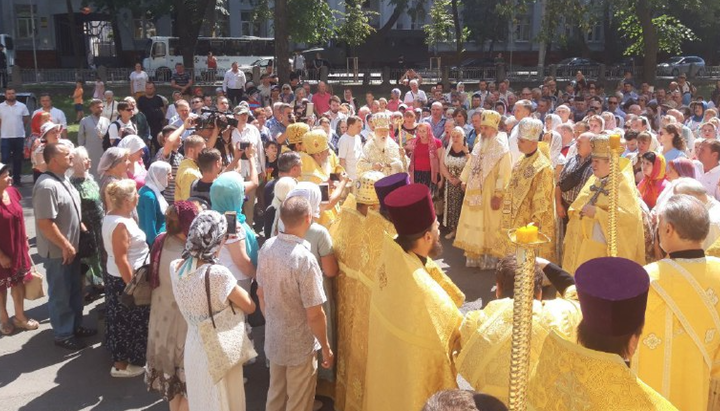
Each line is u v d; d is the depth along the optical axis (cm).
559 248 812
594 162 598
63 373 593
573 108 1587
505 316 323
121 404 542
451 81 3203
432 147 1048
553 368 240
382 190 424
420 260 367
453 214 1028
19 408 532
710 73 3634
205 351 390
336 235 500
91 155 1185
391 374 360
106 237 545
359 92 2975
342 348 485
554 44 5312
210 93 2823
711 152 703
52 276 631
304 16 2989
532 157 763
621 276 236
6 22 4100
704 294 315
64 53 4269
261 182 1027
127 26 4369
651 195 726
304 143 750
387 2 5078
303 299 429
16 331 680
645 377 321
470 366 322
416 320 349
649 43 3098
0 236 644
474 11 4734
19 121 1447
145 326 579
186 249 398
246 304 402
